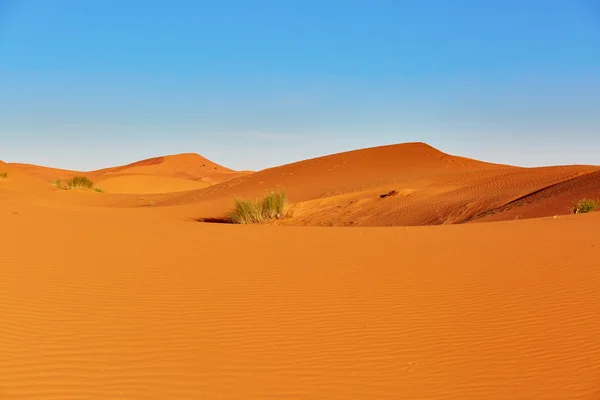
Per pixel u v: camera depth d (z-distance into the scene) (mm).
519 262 11445
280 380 6508
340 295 9375
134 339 7430
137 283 9727
